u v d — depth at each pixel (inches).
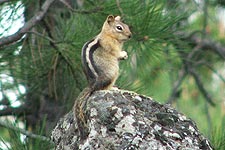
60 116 566.6
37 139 437.1
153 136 380.8
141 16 496.1
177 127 390.3
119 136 378.9
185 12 522.3
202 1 717.9
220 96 803.4
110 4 504.7
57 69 530.6
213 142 445.7
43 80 540.1
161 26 502.0
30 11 542.9
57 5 554.6
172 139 384.5
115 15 502.0
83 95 402.0
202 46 760.3
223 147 444.8
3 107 586.9
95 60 419.8
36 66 520.7
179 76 718.5
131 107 388.2
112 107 384.8
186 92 799.7
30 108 597.0
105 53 426.6
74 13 517.0
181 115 396.5
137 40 503.2
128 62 512.7
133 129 379.6
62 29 526.3
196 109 788.6
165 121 389.4
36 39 524.1
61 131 408.8
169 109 396.8
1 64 518.0
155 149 377.1
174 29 522.3
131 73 555.2
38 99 596.7
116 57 430.3
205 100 720.3
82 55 421.7
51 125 568.4
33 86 542.9
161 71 685.3
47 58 519.8
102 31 440.5
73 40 507.2
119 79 512.7
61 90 542.0
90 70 414.9
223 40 818.8
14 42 504.7
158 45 517.0
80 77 528.7
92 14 510.0
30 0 525.3
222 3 786.2
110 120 381.7
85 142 381.1
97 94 394.6
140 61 534.9
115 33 440.5
